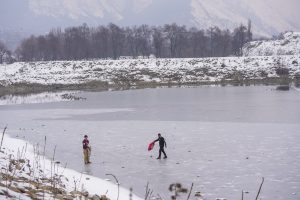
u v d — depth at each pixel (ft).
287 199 62.59
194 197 64.23
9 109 236.02
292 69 459.73
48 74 463.01
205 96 277.03
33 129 149.28
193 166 86.43
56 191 50.08
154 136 126.82
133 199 62.75
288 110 185.78
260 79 419.54
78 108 226.38
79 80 433.48
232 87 367.25
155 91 342.23
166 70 473.67
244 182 72.84
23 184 49.98
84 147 91.20
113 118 176.65
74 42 636.89
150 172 82.23
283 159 90.12
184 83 409.08
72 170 83.87
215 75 451.12
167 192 67.41
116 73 465.47
